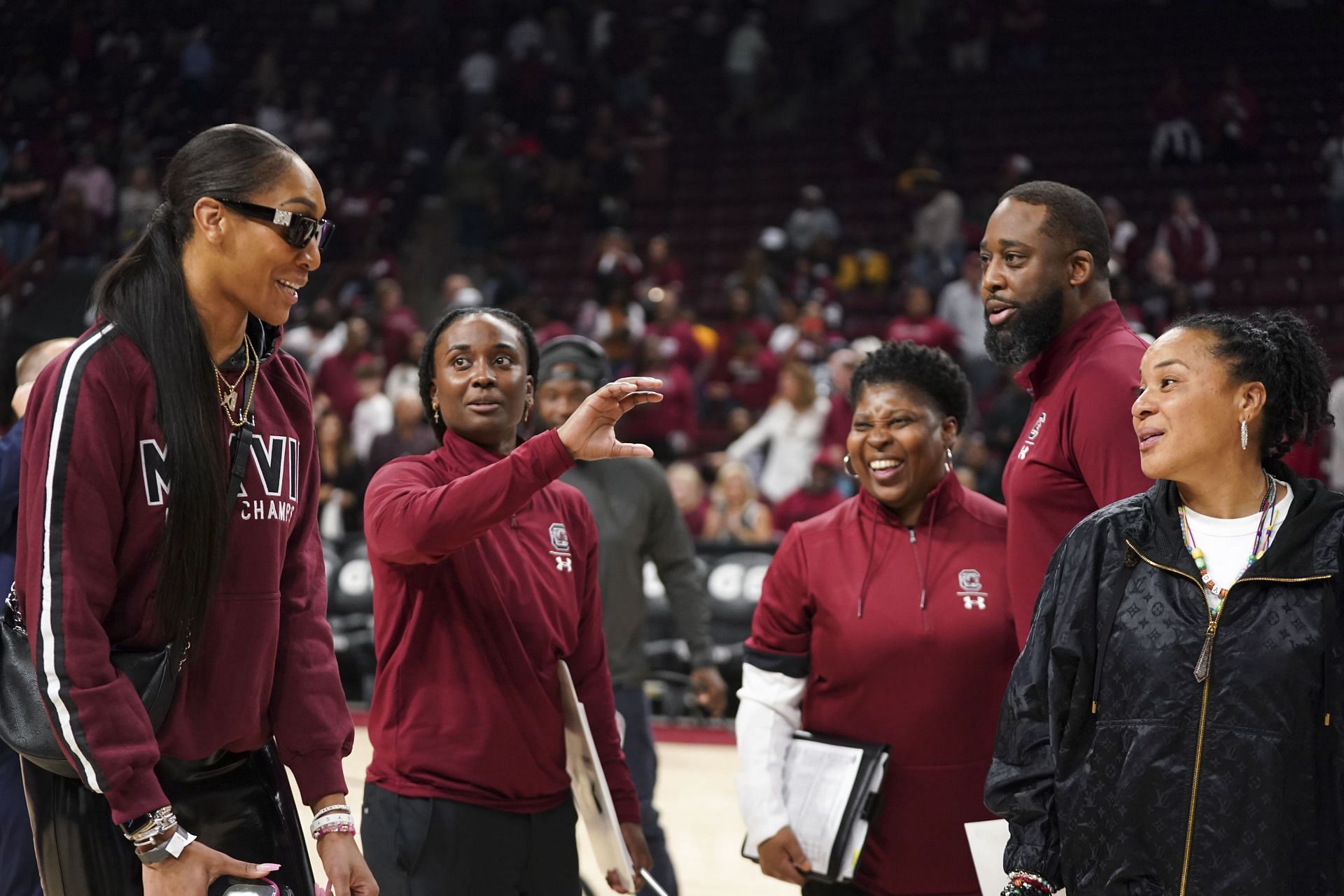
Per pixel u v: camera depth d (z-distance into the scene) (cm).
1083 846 193
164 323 192
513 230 1341
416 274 1348
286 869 209
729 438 938
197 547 192
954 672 256
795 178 1399
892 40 1484
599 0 1582
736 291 1053
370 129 1481
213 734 200
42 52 1511
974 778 256
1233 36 1484
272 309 197
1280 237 1259
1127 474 232
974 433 859
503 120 1455
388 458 838
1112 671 194
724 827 485
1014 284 248
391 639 244
